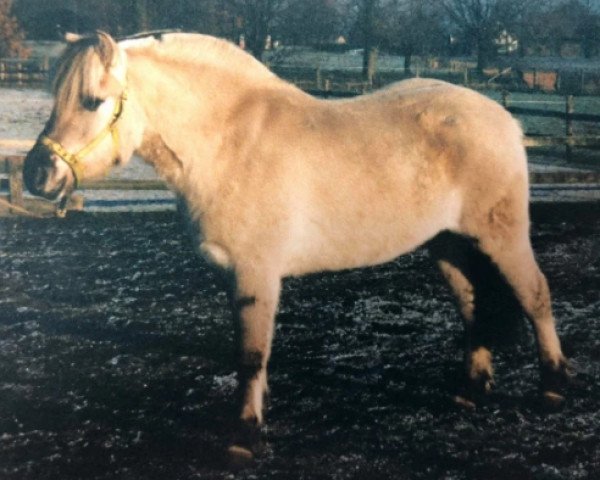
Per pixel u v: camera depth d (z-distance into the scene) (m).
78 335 5.14
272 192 3.36
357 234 3.58
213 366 4.60
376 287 6.32
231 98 3.45
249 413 3.44
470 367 4.08
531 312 3.88
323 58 38.59
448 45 43.84
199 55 3.43
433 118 3.64
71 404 4.07
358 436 3.71
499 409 4.01
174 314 5.59
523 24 42.16
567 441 3.65
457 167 3.64
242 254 3.38
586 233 8.38
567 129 13.46
